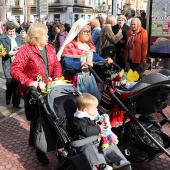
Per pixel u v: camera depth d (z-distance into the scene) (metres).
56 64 3.44
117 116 3.31
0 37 5.37
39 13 11.73
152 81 2.80
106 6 36.84
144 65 4.44
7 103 5.69
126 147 3.00
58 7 35.69
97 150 2.60
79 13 37.34
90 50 3.85
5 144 4.01
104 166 2.52
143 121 3.13
